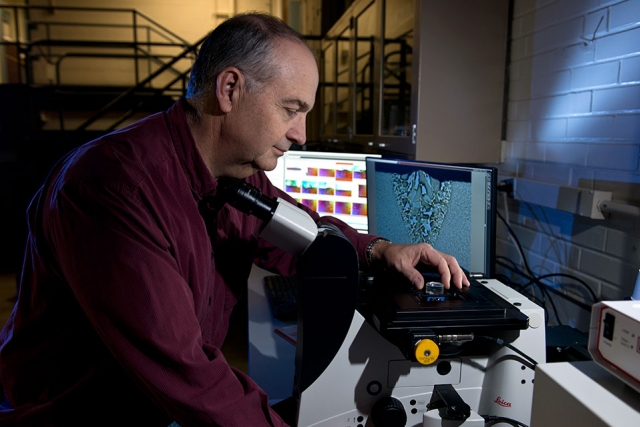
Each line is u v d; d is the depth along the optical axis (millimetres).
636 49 1182
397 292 874
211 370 635
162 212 701
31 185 3908
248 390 678
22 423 777
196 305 801
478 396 833
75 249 625
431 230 1217
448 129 1741
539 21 1565
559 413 504
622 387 494
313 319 743
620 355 481
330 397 788
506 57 1740
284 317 1304
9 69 6484
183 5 6723
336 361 782
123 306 608
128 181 659
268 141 737
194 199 781
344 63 3303
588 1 1340
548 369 536
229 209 987
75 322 752
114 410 780
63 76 6797
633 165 1200
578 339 1115
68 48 6730
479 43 1718
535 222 1609
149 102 5652
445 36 1693
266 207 716
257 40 689
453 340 742
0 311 2504
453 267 905
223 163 777
